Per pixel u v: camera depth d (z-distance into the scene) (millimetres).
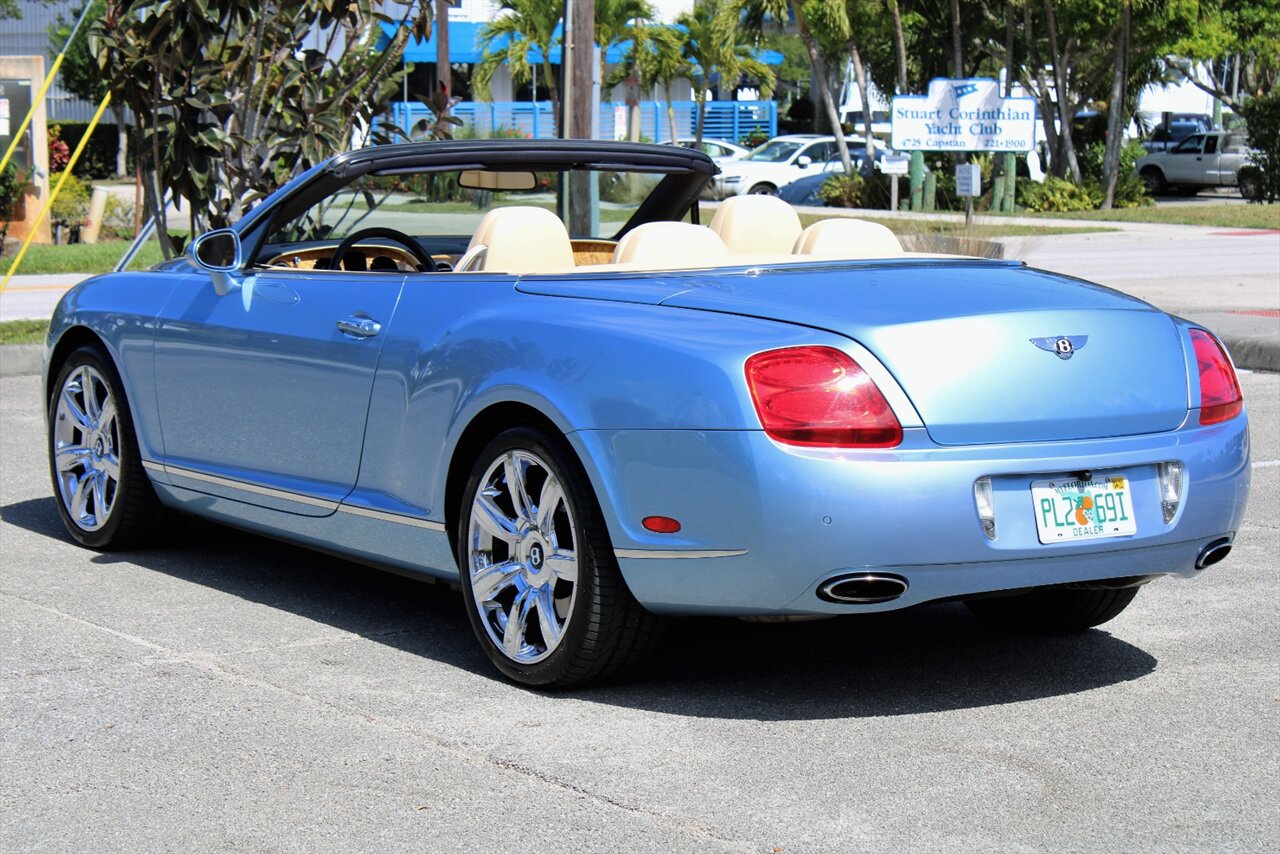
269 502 5480
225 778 3842
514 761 3945
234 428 5574
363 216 5746
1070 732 4168
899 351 4016
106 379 6164
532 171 5879
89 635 5098
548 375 4355
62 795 3744
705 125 49375
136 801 3707
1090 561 4184
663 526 4105
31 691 4512
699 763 3928
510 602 4668
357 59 10680
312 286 5320
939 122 27094
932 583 4023
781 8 32688
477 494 4613
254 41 9938
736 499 3979
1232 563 6094
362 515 5062
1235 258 21000
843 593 3986
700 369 4066
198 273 5863
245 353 5473
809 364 3988
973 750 4027
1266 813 3613
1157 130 44000
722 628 5191
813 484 3912
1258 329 12469
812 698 4453
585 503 4277
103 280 6379
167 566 6086
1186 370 4426
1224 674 4684
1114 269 19328
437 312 4836
